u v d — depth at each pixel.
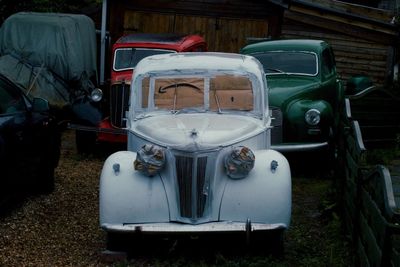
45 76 13.35
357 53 15.86
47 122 8.37
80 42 14.09
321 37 15.95
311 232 7.18
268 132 6.81
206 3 16.19
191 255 6.24
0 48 13.77
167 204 5.90
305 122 9.70
